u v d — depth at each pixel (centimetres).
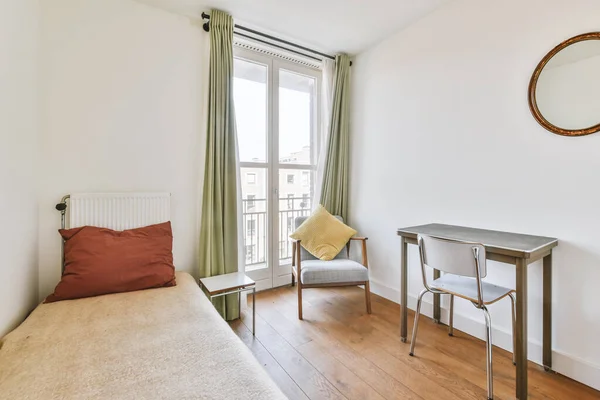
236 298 230
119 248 180
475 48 202
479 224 202
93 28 197
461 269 152
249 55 275
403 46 255
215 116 233
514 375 161
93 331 126
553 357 166
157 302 158
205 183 232
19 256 149
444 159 223
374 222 286
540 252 146
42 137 182
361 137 300
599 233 151
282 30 258
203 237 229
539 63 170
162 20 222
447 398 144
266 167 291
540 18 170
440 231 192
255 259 297
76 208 188
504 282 189
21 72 150
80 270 167
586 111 153
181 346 114
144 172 217
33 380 93
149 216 212
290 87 307
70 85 190
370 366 169
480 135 200
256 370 101
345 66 304
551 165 167
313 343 195
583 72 154
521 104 179
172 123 227
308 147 322
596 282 153
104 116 202
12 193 140
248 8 227
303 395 145
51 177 186
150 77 218
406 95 253
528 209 177
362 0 216
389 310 247
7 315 134
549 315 165
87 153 197
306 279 229
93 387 90
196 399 85
